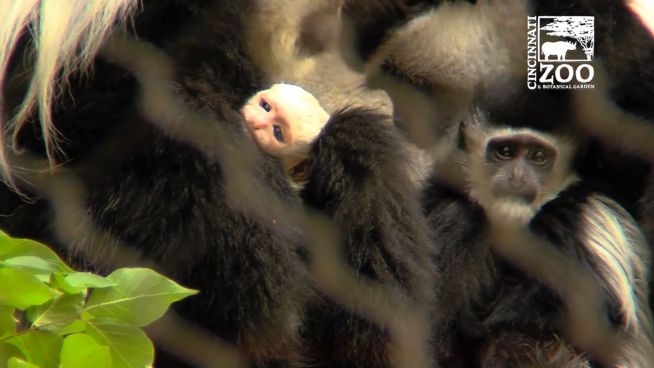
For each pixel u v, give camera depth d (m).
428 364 4.86
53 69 4.75
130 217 4.75
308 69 4.87
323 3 4.86
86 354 4.47
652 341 4.98
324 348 4.82
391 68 4.89
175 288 4.50
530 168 4.95
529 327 4.93
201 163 4.76
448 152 4.95
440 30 4.89
